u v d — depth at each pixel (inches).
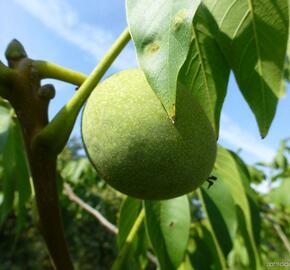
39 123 4.2
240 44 4.6
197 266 6.7
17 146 6.4
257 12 4.5
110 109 4.0
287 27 4.5
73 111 4.1
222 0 4.6
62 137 4.1
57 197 4.3
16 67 4.2
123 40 4.1
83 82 4.4
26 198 6.5
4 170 6.5
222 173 5.9
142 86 4.0
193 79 4.9
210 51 4.8
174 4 2.9
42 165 4.2
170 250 5.1
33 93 4.2
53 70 4.3
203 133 4.0
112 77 4.2
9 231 49.4
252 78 4.7
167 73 2.8
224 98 4.9
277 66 4.6
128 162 3.9
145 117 3.9
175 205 5.2
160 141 3.9
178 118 3.9
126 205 5.6
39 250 50.8
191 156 3.9
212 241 6.8
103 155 4.0
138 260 6.2
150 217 5.2
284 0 4.5
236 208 6.1
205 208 5.7
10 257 49.3
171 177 3.9
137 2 3.0
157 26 2.9
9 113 5.9
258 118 4.7
